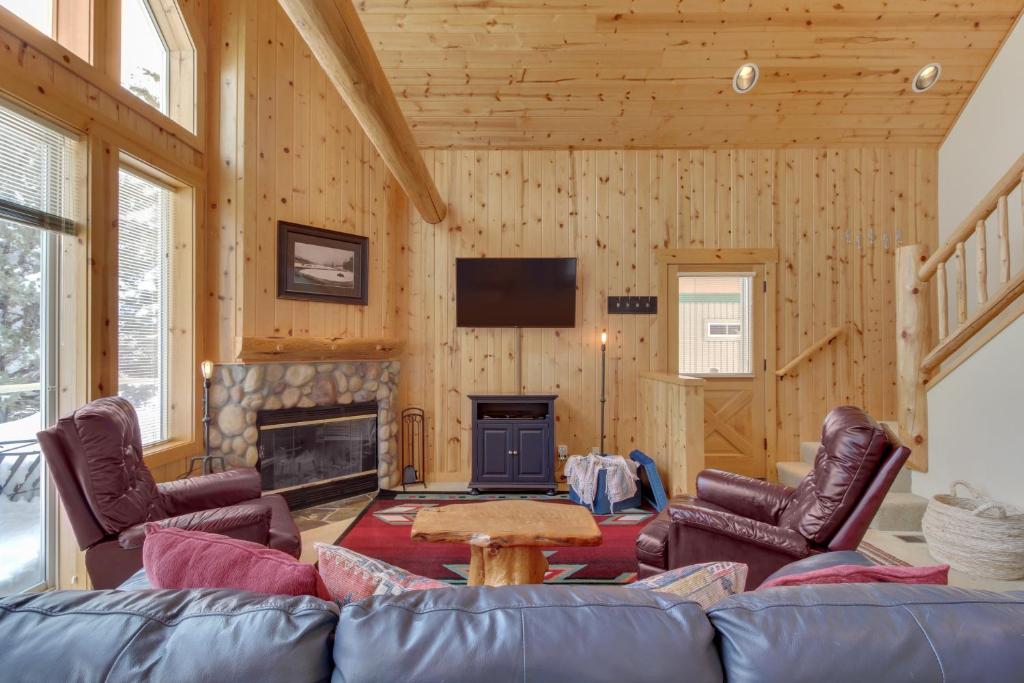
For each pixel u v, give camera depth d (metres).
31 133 2.19
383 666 0.67
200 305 3.26
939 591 0.77
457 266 4.44
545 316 4.43
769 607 0.74
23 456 2.19
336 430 3.99
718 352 4.65
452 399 4.53
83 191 2.40
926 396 3.26
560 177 4.55
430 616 0.72
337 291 3.90
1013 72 3.85
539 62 3.83
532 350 4.54
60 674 0.66
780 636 0.69
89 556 1.76
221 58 3.35
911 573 0.91
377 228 4.28
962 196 4.32
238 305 3.32
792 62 3.87
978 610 0.73
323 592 0.94
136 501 1.91
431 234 4.54
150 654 0.68
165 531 1.01
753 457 4.54
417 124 4.31
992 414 2.83
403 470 4.38
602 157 4.56
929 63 3.93
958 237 3.02
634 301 4.54
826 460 1.98
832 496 1.87
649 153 4.56
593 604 0.74
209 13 3.36
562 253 4.55
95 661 0.66
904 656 0.68
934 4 3.58
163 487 2.21
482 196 4.54
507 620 0.71
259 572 0.91
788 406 4.56
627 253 4.55
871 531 3.14
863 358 4.56
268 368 3.45
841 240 4.55
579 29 3.62
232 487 2.37
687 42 3.72
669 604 0.75
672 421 3.72
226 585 0.90
